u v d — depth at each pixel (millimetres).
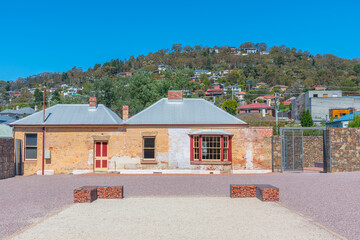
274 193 11633
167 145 22750
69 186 16062
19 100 128250
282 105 105312
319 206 10594
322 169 24703
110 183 16984
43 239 7367
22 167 22844
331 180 15727
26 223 8930
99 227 8312
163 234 7668
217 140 22516
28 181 18406
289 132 24562
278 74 189625
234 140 22688
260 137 22688
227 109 79250
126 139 22906
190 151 22641
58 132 23047
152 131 22812
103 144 23062
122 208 10602
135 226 8383
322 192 12922
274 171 22484
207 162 22172
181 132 22828
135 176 20453
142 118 23375
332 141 21438
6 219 9414
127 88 51219
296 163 24422
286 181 16562
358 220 8734
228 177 19203
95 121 23203
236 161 22531
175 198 12430
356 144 21094
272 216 9328
